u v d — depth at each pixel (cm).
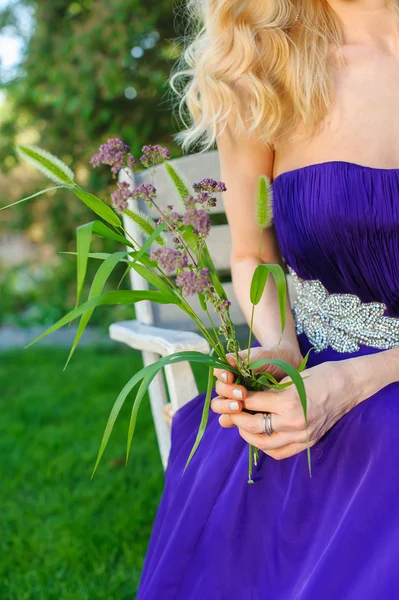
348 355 135
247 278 147
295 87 138
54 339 543
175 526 129
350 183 132
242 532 121
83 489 260
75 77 439
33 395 388
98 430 323
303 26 141
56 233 538
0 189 577
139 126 459
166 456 168
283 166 143
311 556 113
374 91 138
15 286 638
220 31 144
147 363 167
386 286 133
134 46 434
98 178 483
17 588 197
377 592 101
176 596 123
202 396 147
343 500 114
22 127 513
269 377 116
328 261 136
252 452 126
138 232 165
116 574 199
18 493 261
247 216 147
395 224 130
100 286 102
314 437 117
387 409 116
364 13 144
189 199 104
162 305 174
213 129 144
